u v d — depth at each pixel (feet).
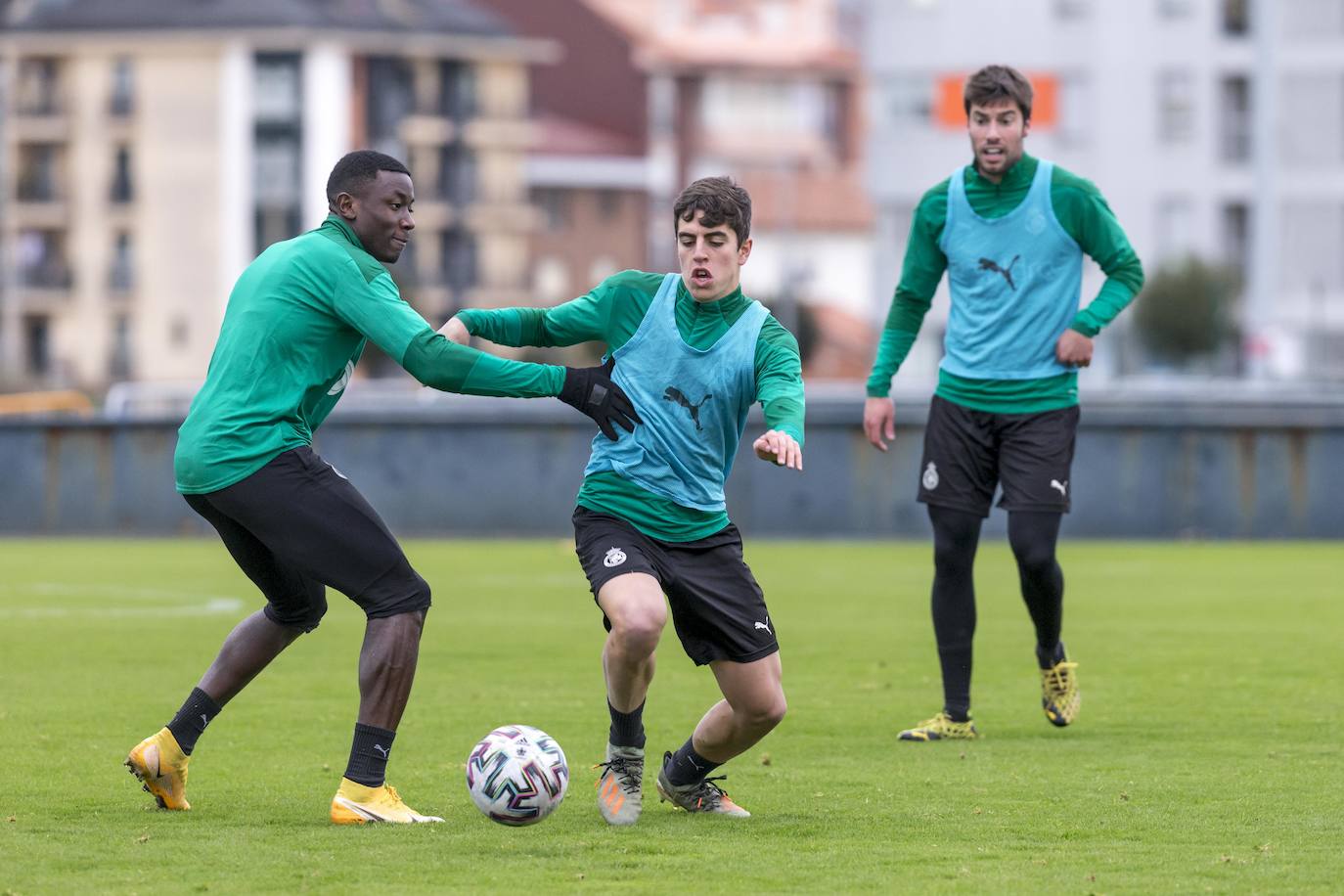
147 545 284.82
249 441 86.33
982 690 134.82
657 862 78.07
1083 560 251.19
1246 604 195.83
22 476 305.53
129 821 86.94
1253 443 287.28
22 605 193.57
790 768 102.68
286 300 86.89
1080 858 79.05
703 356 86.53
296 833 83.87
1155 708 125.29
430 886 73.46
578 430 297.12
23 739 111.04
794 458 82.23
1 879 74.49
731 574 86.74
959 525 115.96
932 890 73.05
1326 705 126.00
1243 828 85.56
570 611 189.26
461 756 105.19
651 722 118.62
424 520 299.17
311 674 143.23
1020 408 116.78
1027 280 116.78
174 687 134.21
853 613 187.42
